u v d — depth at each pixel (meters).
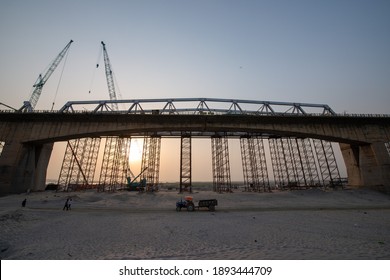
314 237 16.08
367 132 63.69
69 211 32.44
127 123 59.97
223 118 60.81
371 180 62.53
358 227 20.23
